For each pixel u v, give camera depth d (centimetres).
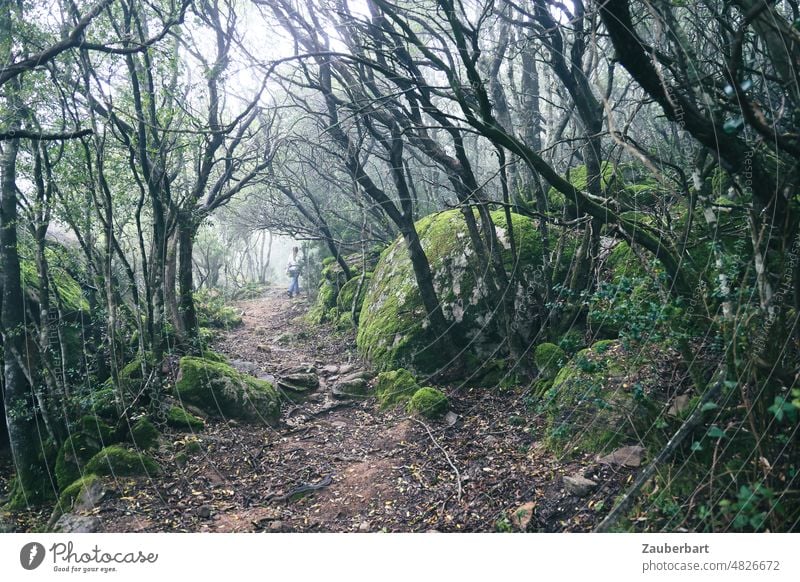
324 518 472
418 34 888
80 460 534
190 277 855
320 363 973
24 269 643
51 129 571
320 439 646
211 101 801
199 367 686
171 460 555
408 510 463
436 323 761
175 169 788
